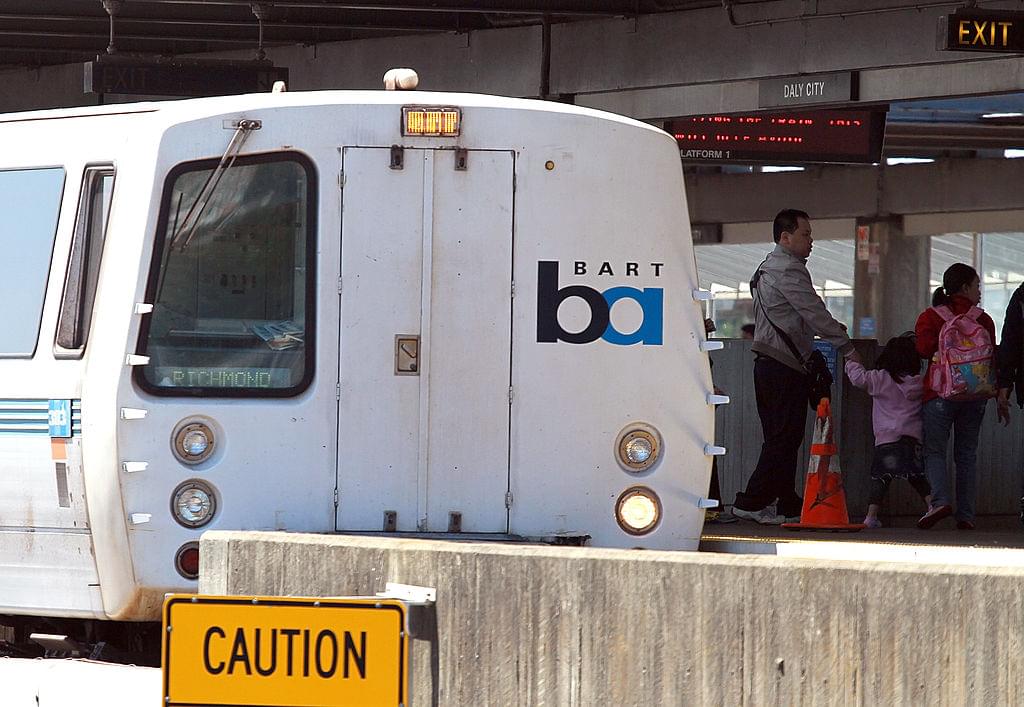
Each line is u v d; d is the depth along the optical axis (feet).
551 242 73.97
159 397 71.56
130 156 72.84
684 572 52.54
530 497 73.82
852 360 117.19
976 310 116.78
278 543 61.11
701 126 167.43
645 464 75.05
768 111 157.89
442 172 73.31
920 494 120.06
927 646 48.98
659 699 52.80
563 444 74.08
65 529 73.56
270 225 72.74
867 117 169.89
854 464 130.41
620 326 74.79
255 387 72.54
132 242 71.87
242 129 72.33
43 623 81.71
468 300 73.46
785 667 50.88
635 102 167.12
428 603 56.65
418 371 73.10
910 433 117.70
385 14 164.25
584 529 74.33
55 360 73.77
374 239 72.95
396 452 73.05
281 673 55.01
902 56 143.02
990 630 48.26
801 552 79.30
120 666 64.49
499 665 55.47
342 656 54.70
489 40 166.20
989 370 115.44
